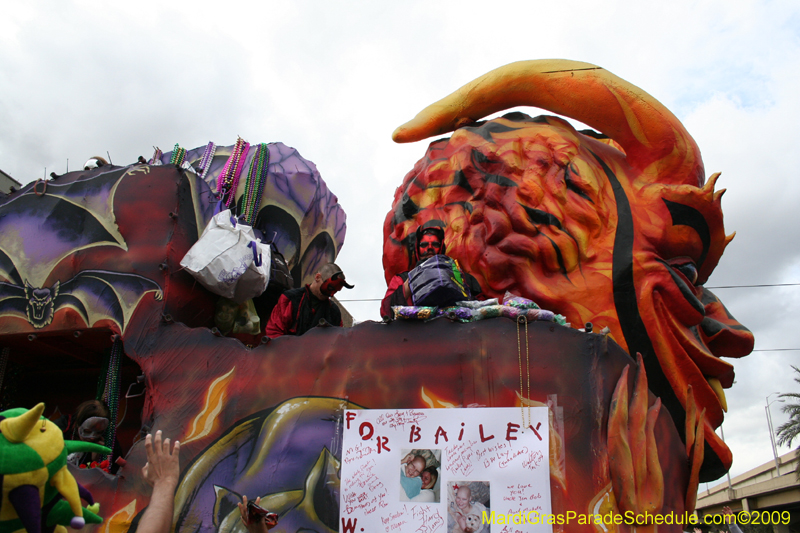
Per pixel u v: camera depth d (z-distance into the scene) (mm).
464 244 5566
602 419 3764
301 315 5379
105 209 5492
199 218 5730
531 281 5211
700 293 5727
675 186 5316
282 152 7766
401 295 4773
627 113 5531
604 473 3676
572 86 5738
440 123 6395
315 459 4137
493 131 5930
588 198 5352
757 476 40094
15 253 5641
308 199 7605
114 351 5531
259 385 4465
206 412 4535
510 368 3973
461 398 3988
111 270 5293
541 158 5523
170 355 4828
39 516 2080
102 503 4438
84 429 4770
